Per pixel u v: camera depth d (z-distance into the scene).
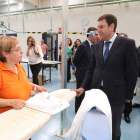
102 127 0.40
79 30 6.27
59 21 6.62
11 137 0.53
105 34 1.18
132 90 1.18
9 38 0.91
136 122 2.21
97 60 1.31
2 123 0.63
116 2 5.13
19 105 0.78
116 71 1.18
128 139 1.79
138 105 2.78
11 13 7.21
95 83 1.28
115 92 1.18
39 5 6.97
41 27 7.10
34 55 3.30
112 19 1.14
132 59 1.11
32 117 0.69
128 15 5.32
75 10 6.21
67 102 0.88
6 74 0.92
